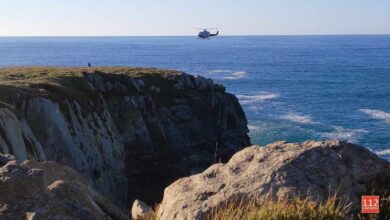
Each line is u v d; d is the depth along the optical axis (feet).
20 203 20.25
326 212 22.56
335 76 558.97
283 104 342.64
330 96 386.73
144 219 29.96
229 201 24.85
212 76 561.43
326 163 26.78
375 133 243.19
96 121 133.39
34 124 104.53
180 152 172.24
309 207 22.74
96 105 141.08
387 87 444.55
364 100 362.74
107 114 146.82
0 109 85.97
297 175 25.82
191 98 192.44
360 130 251.19
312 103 348.59
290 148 29.19
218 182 27.27
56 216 19.93
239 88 445.78
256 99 369.50
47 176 31.81
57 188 23.71
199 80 202.80
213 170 29.14
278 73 602.44
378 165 28.63
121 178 133.69
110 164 129.90
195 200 25.84
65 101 120.26
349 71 622.54
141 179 155.22
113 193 127.75
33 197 20.67
